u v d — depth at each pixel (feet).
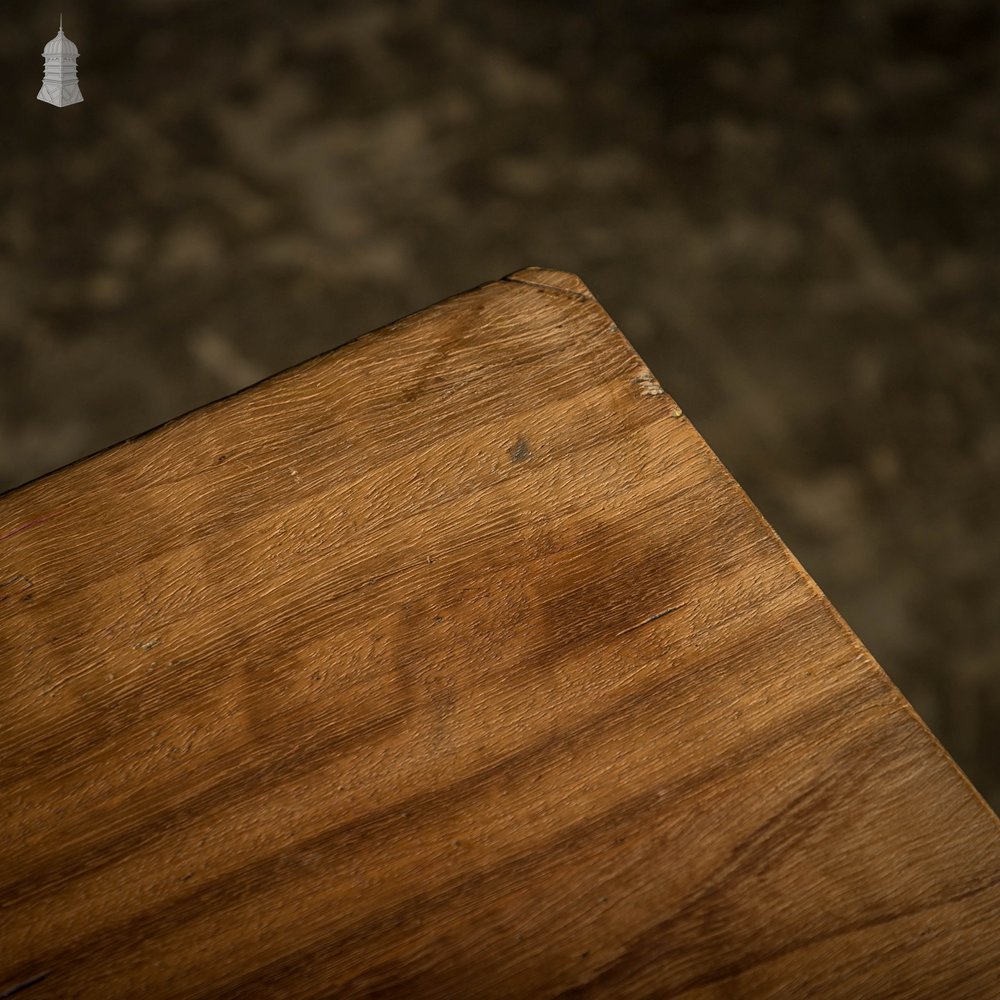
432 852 2.06
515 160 7.37
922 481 6.48
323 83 7.54
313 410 2.24
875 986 2.02
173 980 2.02
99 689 2.12
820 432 6.60
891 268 7.14
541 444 2.22
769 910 2.04
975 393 6.75
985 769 5.72
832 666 2.12
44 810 2.07
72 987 2.02
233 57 7.59
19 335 6.55
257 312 6.75
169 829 2.07
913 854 2.06
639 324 6.87
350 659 2.13
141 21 7.71
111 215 6.94
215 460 2.22
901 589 6.16
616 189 7.32
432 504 2.20
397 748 2.10
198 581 2.16
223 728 2.10
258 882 2.05
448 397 2.25
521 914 2.04
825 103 7.76
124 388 6.49
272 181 7.15
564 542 2.18
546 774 2.08
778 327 6.91
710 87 7.77
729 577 2.16
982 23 8.18
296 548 2.18
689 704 2.11
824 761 2.09
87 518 2.19
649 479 2.21
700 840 2.06
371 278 6.91
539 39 7.88
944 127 7.71
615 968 2.02
